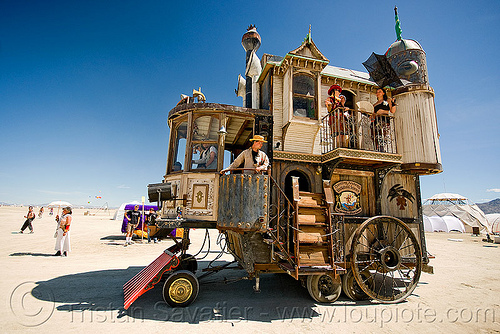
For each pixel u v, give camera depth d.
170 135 6.86
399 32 10.32
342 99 7.18
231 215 5.14
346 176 7.48
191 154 6.25
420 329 4.61
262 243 5.89
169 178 6.48
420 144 7.76
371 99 8.57
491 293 6.87
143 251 12.86
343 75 8.47
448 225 34.44
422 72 9.34
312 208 5.61
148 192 5.77
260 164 5.54
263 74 8.20
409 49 9.58
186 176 6.06
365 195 7.52
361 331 4.48
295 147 7.37
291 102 7.13
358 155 6.57
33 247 12.55
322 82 8.15
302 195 5.68
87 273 8.00
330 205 5.59
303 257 5.33
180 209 5.70
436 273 9.45
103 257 10.88
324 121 7.78
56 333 4.04
